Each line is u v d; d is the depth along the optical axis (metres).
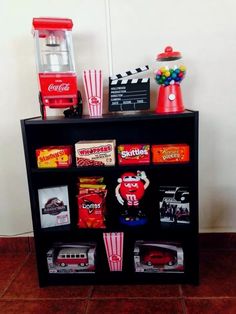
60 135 1.47
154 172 1.47
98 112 1.28
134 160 1.24
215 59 1.38
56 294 1.27
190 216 1.26
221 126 1.45
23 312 1.17
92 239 1.44
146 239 1.41
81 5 1.37
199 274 1.36
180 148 1.22
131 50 1.40
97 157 1.24
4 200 1.58
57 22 1.20
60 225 1.35
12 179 1.56
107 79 1.42
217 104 1.43
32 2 1.37
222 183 1.51
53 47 1.27
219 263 1.44
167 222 1.32
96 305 1.20
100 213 1.31
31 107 1.47
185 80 1.41
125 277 1.33
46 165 1.25
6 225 1.60
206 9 1.34
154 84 1.41
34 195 1.26
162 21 1.37
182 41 1.38
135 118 1.17
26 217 1.60
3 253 1.60
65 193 1.33
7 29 1.40
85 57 1.41
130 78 1.35
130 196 1.33
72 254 1.33
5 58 1.42
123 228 1.30
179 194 1.29
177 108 1.22
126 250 1.42
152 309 1.16
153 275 1.33
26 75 1.44
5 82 1.45
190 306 1.17
